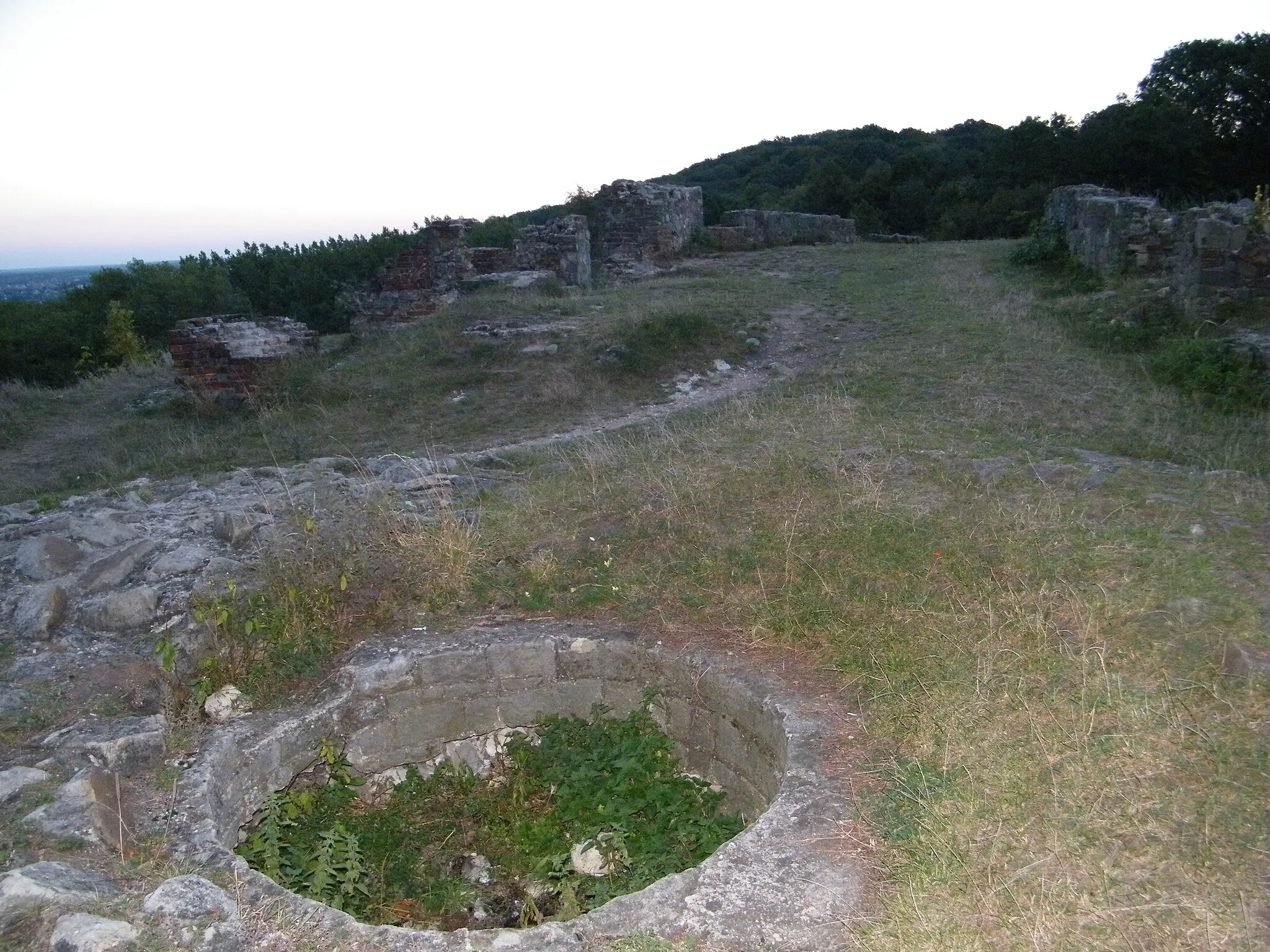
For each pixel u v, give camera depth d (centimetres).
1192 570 452
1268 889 270
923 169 3275
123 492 782
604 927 283
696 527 561
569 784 452
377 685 462
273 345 1212
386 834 438
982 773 332
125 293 2478
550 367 1117
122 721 411
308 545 530
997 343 1042
